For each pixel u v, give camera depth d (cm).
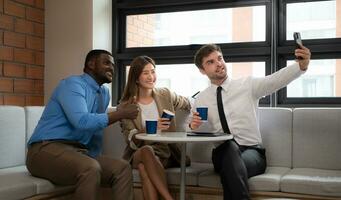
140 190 262
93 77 262
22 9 344
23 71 345
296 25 320
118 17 378
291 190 225
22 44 344
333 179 223
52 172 233
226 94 264
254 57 333
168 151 269
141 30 373
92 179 220
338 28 307
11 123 278
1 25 323
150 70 272
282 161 277
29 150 246
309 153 271
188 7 353
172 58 359
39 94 362
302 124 275
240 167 219
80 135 251
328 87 310
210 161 294
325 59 311
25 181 227
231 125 258
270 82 252
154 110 273
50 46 368
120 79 377
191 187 251
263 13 329
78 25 358
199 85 350
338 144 264
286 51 317
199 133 234
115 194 235
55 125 245
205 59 263
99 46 361
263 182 230
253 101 263
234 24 339
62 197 248
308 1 314
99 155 256
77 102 238
